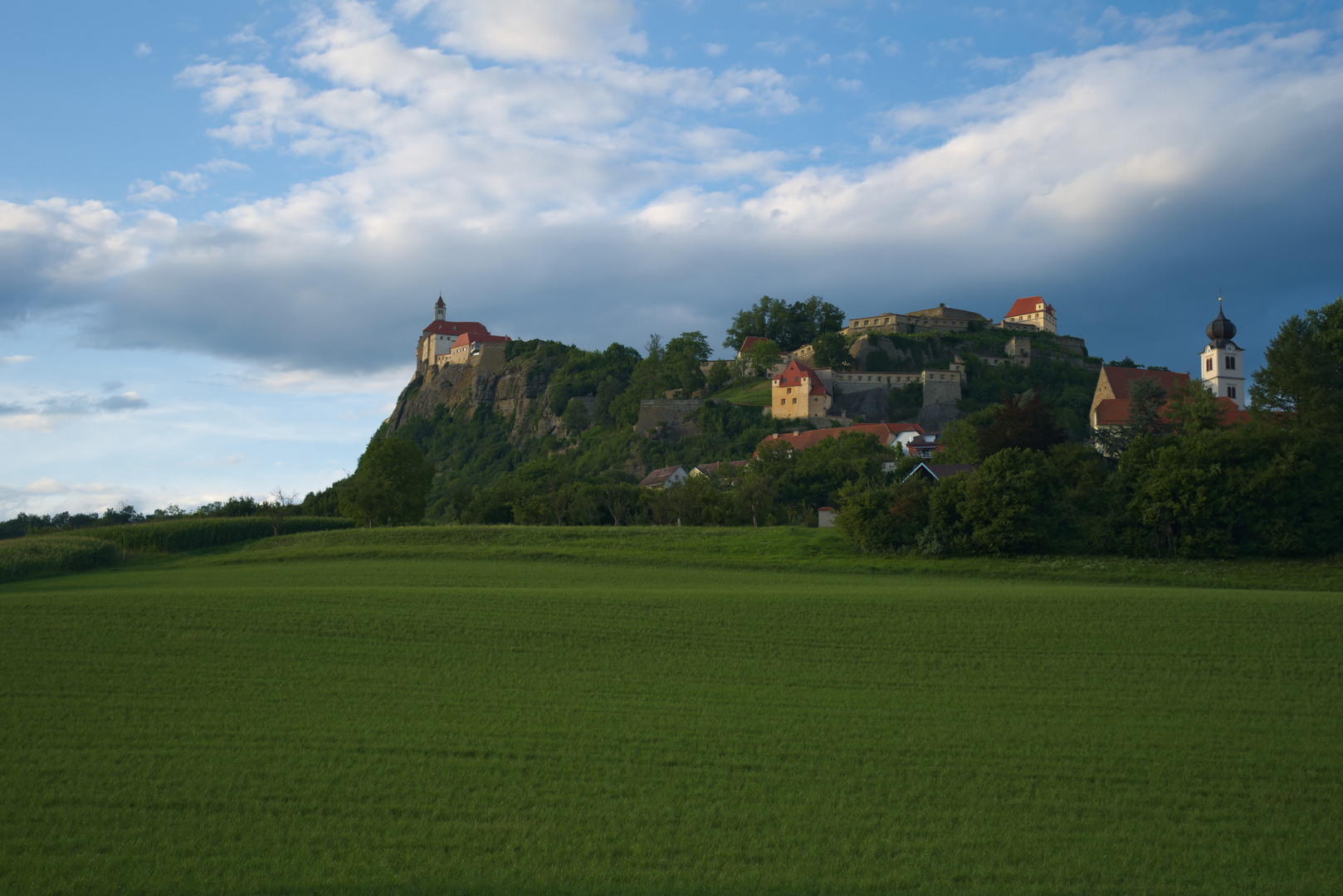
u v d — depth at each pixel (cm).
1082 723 3316
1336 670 3888
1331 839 2489
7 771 2858
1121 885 2264
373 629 4538
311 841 2456
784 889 2239
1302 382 8569
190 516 13975
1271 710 3441
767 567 7369
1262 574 6731
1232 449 7462
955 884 2266
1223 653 4116
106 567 8344
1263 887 2264
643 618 4800
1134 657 4081
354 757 2969
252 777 2830
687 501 11050
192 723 3269
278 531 10825
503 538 8750
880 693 3666
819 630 4591
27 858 2347
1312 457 7375
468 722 3306
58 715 3322
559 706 3484
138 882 2244
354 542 9050
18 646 4150
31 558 7662
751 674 3922
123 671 3841
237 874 2284
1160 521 7344
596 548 8131
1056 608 4884
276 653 4131
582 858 2378
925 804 2678
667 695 3625
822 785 2811
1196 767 2931
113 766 2894
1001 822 2575
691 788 2777
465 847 2428
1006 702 3547
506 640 4381
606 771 2894
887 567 7281
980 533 7431
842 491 8406
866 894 2223
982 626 4588
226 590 5528
